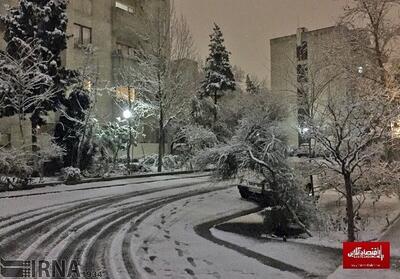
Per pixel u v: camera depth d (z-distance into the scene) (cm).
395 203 1630
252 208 1709
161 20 3067
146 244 1067
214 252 1000
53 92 2289
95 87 2566
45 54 2338
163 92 3012
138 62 3400
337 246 1066
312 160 1250
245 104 2202
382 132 1062
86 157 2448
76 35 3478
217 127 3005
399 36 1562
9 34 2317
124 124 3120
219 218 1512
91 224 1283
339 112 1031
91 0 3619
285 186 1252
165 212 1555
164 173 2742
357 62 1571
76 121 2377
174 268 857
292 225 1220
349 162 1045
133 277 788
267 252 1009
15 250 959
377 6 1558
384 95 1239
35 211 1440
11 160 1862
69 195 1802
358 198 1416
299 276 820
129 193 1956
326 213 1373
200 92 3638
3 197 1641
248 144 1292
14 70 2084
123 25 3884
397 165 1262
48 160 2181
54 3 2383
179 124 3262
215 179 1402
